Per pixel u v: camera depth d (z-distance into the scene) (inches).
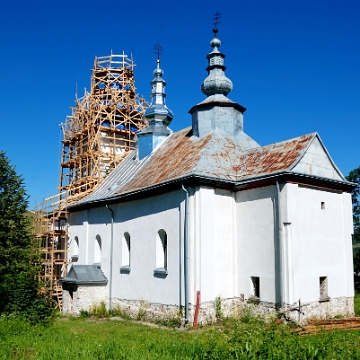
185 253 787.4
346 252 847.7
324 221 812.6
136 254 949.2
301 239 762.8
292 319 722.2
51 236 1332.4
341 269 834.2
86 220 1206.3
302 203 774.5
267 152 843.4
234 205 842.2
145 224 927.0
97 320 930.1
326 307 791.7
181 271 796.6
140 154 1187.9
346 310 829.8
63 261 1288.1
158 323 839.7
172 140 1115.3
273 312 748.0
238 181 825.5
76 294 1034.1
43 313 744.3
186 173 814.5
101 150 1449.3
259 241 789.9
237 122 1005.8
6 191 1295.5
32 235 1307.8
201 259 772.6
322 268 794.8
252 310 784.9
